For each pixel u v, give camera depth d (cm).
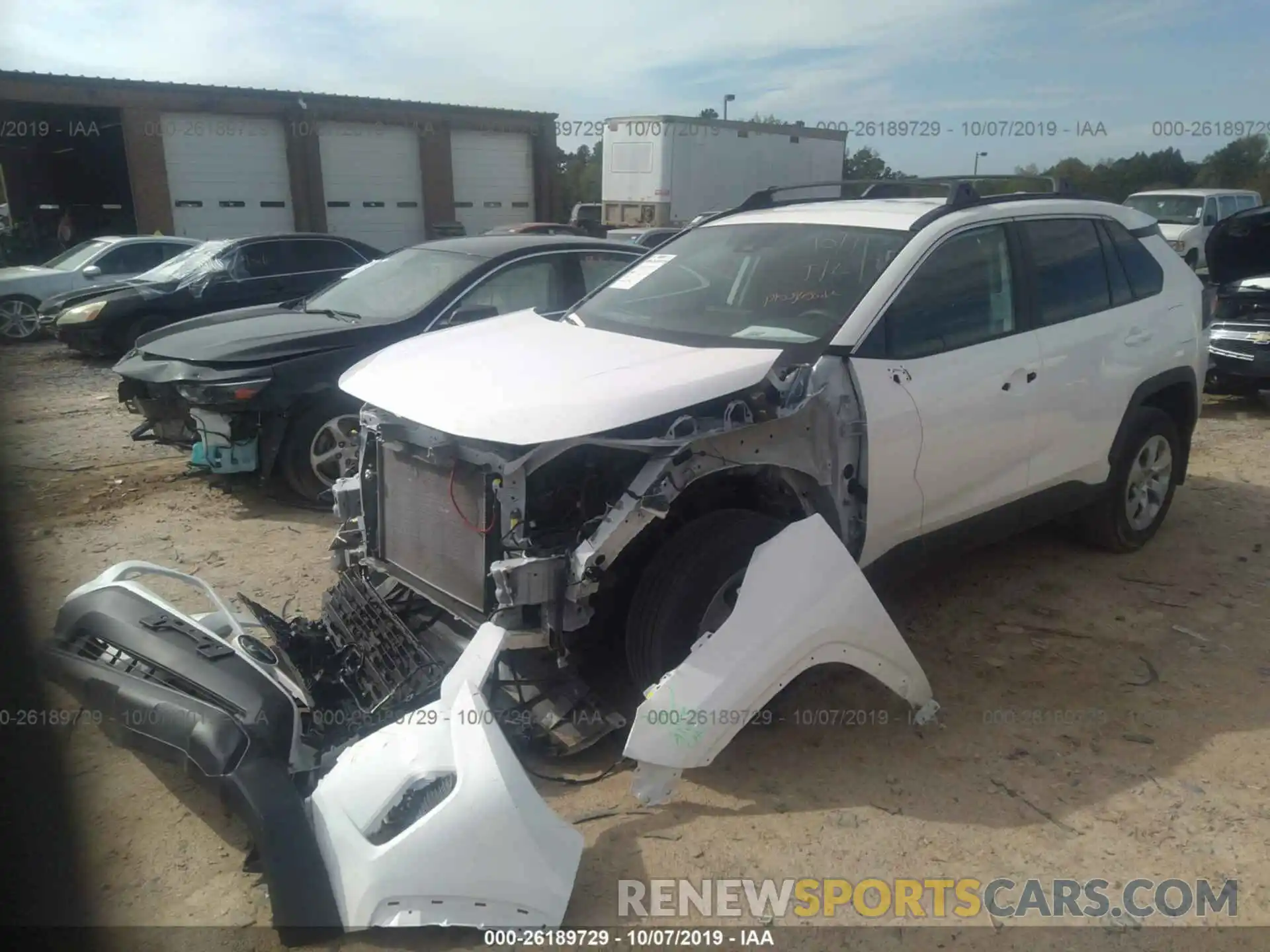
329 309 694
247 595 484
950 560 421
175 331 688
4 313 1428
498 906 257
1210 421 880
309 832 269
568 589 310
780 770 339
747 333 386
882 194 503
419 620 382
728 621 304
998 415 406
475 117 2594
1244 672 409
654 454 316
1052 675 407
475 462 320
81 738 362
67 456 763
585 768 338
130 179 2131
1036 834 306
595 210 2300
